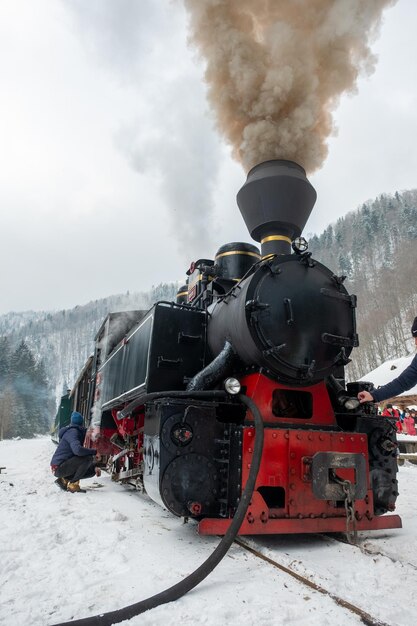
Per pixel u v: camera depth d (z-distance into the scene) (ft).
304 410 14.98
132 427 21.77
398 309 211.41
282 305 13.98
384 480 14.40
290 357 13.64
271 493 14.92
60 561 10.89
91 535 13.37
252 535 13.74
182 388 15.46
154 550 11.95
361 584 9.37
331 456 12.50
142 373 17.24
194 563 10.87
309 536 13.66
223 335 15.15
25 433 190.60
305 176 19.99
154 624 7.62
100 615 7.67
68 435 22.75
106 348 29.48
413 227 410.72
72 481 22.24
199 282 20.24
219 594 8.89
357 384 15.76
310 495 12.82
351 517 12.81
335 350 14.60
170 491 12.21
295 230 19.15
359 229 464.24
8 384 221.87
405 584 9.35
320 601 8.52
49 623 7.59
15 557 11.26
